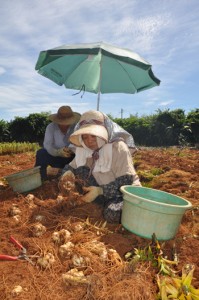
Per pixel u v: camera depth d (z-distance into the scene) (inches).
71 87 244.4
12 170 270.8
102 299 80.9
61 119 182.9
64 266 94.0
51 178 192.1
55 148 190.4
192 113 777.6
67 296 82.0
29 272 90.6
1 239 109.0
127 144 148.4
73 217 123.7
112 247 107.3
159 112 783.1
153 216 107.3
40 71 223.1
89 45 176.7
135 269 91.4
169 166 290.5
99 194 139.8
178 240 118.2
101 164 135.6
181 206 105.4
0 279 86.5
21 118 785.6
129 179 134.2
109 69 219.9
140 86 225.1
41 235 111.4
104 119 136.0
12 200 141.1
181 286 88.7
